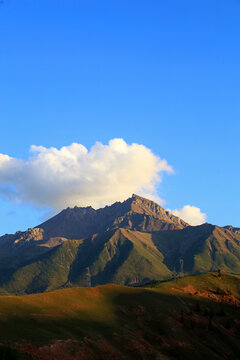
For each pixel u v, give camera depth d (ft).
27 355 233.55
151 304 438.40
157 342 349.82
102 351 286.05
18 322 290.35
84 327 320.29
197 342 379.96
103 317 365.61
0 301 335.26
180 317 427.74
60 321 318.04
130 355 302.04
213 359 352.49
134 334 344.49
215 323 446.19
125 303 425.69
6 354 214.69
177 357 334.65
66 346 267.39
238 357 381.19
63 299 387.96
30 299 361.10
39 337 265.95
